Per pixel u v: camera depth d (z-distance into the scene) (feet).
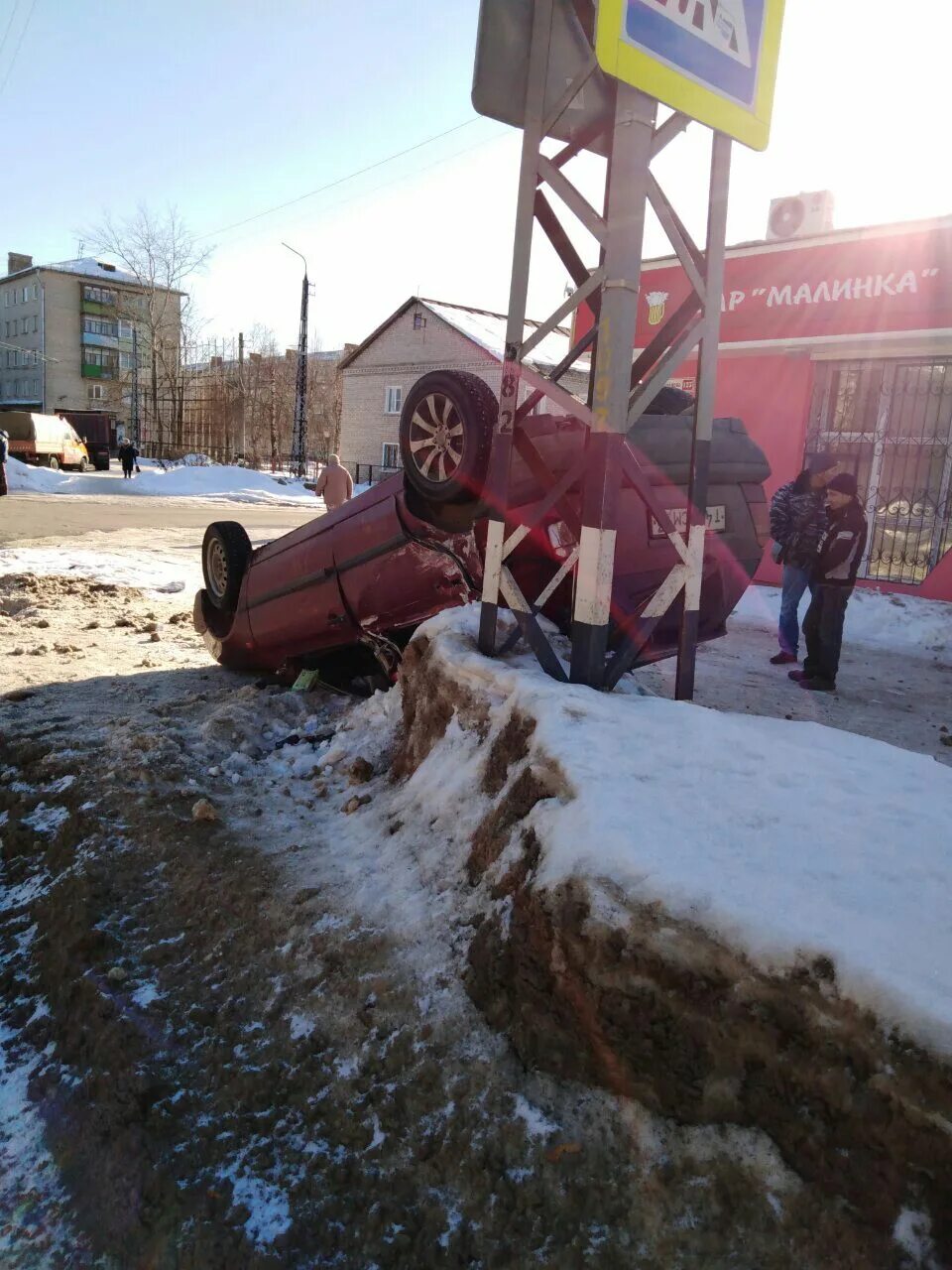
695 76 11.45
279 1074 8.55
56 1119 8.67
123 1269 7.13
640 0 10.67
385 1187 7.36
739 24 11.91
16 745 16.62
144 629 28.04
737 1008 6.70
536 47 11.92
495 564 12.76
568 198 11.76
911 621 27.37
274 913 10.64
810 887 7.13
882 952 6.31
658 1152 6.87
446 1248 6.82
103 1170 7.98
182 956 10.53
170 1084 8.68
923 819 8.27
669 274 35.60
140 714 18.62
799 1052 6.42
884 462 31.37
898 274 29.09
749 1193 6.42
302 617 19.33
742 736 9.98
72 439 119.24
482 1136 7.42
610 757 9.17
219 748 16.76
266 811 14.19
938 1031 5.75
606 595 11.72
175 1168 7.82
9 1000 10.62
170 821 13.32
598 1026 7.36
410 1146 7.59
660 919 7.12
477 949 8.75
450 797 11.35
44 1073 9.30
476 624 13.94
